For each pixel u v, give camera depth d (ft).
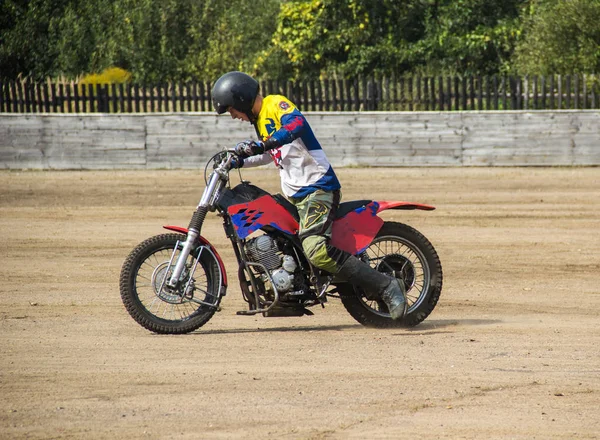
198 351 44.11
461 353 43.75
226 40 236.43
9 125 138.00
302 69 213.66
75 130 137.69
